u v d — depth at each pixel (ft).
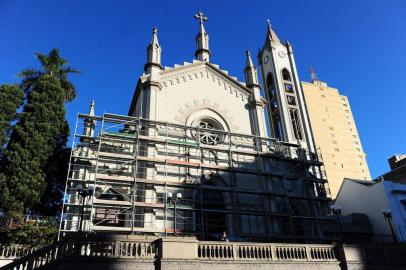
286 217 108.06
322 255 70.33
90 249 56.80
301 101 153.07
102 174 93.50
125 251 58.49
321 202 118.32
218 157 110.01
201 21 142.20
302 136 143.74
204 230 97.04
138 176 96.43
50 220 96.53
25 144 106.52
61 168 117.91
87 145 96.94
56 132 116.16
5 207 94.27
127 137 99.35
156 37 120.47
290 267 65.62
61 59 141.18
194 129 106.93
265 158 115.03
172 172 101.50
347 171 369.09
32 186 100.68
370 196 137.80
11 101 122.52
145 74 113.39
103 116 100.01
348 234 127.75
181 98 114.52
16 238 81.15
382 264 72.38
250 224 102.06
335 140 380.58
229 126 116.78
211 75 122.72
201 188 97.55
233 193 100.89
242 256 63.52
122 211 89.86
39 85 122.42
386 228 128.26
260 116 121.29
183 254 58.49
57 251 57.62
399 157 204.13
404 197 133.18
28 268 60.64
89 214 87.40
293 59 166.61
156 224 91.71
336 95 412.36
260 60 174.50
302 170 120.78
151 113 105.91
